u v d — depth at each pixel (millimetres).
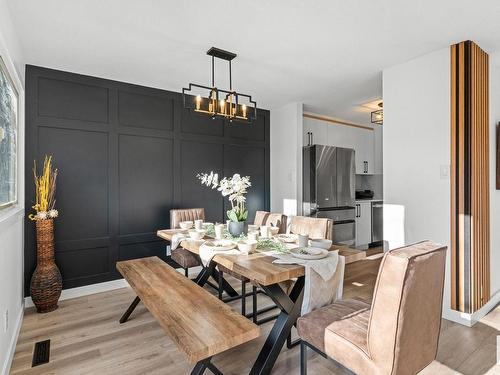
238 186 2477
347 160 4977
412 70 2791
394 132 2930
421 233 2719
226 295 3135
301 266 1767
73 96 3096
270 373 1853
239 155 4336
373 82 3414
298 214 4207
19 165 2646
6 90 1995
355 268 4082
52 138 2992
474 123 2447
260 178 4559
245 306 2750
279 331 1876
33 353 2080
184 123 3828
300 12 2025
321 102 4227
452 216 2523
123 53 2652
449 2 1902
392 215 2939
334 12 2023
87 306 2867
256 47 2541
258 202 4531
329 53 2654
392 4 1928
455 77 2498
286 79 3312
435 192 2631
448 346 2121
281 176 4473
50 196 2900
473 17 2080
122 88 3377
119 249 3377
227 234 2633
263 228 2557
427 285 1305
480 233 2531
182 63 2871
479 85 2520
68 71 3055
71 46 2518
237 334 1376
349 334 1439
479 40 2422
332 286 1914
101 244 3258
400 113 2879
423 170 2713
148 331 2387
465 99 2441
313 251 1988
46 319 2594
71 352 2092
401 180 2871
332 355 1449
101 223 3266
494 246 2803
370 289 3289
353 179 5074
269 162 4672
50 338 2279
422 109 2715
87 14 2049
